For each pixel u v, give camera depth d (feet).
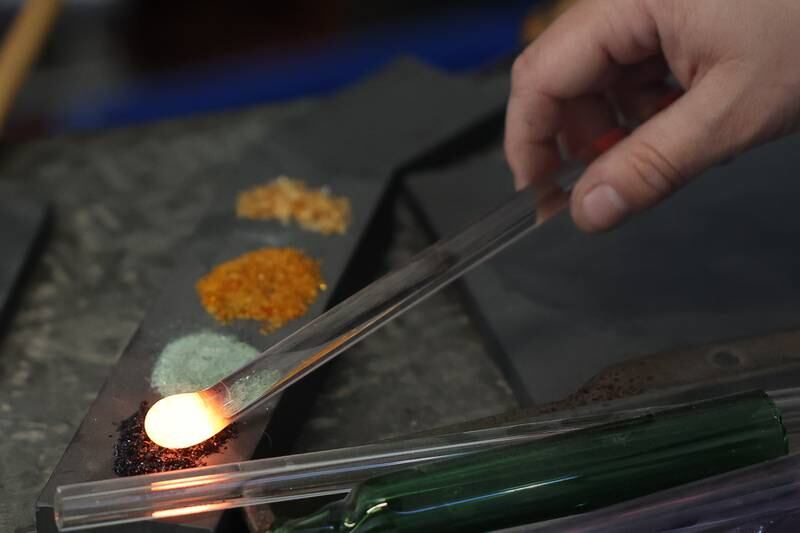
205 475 1.74
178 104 3.33
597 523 1.69
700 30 1.90
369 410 1.98
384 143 2.32
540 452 1.72
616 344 2.03
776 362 1.90
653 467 1.72
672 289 2.11
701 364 1.91
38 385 2.01
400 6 3.78
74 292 2.14
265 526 1.73
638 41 2.00
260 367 1.82
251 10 4.06
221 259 2.07
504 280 2.12
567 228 2.20
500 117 2.40
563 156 2.23
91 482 1.73
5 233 2.17
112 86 3.54
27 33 2.37
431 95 2.41
